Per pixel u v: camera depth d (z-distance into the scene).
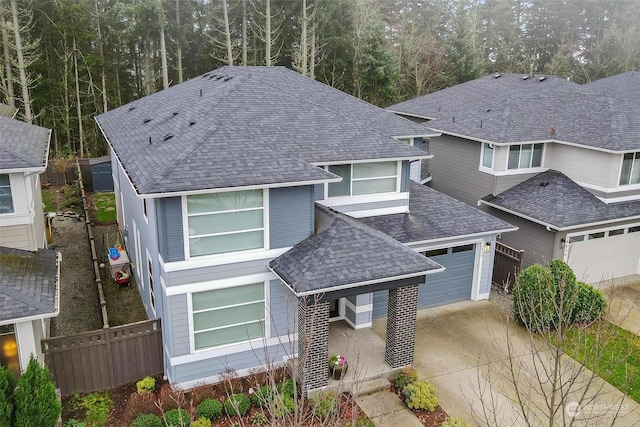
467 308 18.30
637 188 21.03
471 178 23.59
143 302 18.03
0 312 11.27
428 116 28.88
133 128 19.67
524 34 64.81
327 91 21.67
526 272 16.78
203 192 12.27
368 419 12.46
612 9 64.69
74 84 38.75
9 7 35.75
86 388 13.37
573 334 16.20
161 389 13.52
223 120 16.17
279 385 13.15
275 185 12.92
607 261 21.14
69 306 17.83
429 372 14.41
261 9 43.84
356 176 16.70
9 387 10.40
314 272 12.75
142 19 38.34
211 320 13.56
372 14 48.47
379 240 14.12
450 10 60.78
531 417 12.52
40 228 18.66
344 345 15.28
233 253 13.35
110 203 29.30
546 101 25.12
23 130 17.77
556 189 21.28
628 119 21.94
